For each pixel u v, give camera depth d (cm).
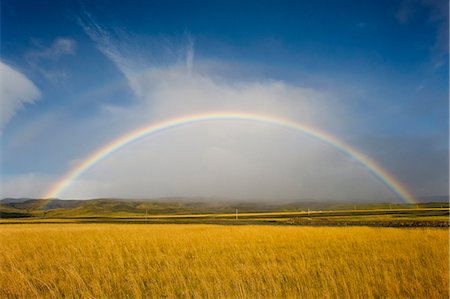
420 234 2408
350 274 1095
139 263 1341
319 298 905
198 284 1035
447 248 1630
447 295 916
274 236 2489
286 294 922
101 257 1498
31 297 954
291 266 1275
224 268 1226
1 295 973
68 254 1567
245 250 1753
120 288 1037
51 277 1132
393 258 1416
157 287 1030
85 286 1003
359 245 1877
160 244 1994
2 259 1466
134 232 2923
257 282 1045
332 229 3209
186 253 1691
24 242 2069
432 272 1120
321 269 1209
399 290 947
